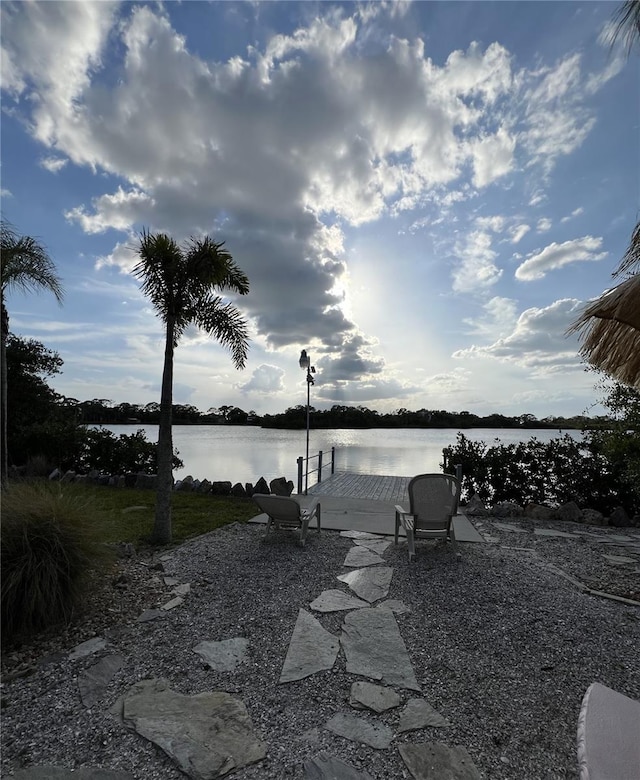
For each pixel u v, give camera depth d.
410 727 2.13
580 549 5.52
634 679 2.58
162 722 2.16
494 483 8.86
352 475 12.42
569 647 2.96
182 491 9.65
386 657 2.81
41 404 14.30
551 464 8.55
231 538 5.82
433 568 4.58
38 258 6.92
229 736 2.05
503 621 3.34
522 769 1.86
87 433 12.20
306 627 3.23
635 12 2.36
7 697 2.38
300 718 2.20
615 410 6.84
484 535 6.19
